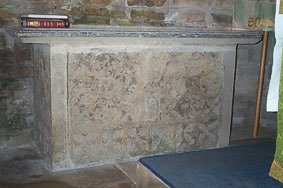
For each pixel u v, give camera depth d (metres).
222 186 1.46
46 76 2.21
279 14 1.21
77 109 2.21
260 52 3.23
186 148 2.56
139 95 2.36
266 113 3.32
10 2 2.46
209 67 2.54
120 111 2.33
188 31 2.32
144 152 2.44
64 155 2.22
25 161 2.36
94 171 2.23
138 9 2.80
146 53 2.33
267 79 3.27
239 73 3.20
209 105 2.59
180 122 2.52
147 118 2.41
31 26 2.10
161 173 1.58
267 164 1.70
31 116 2.66
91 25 2.67
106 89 2.26
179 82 2.46
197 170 1.62
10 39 2.51
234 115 3.25
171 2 2.89
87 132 2.26
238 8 3.11
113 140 2.34
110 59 2.24
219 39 2.44
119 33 2.12
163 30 2.29
